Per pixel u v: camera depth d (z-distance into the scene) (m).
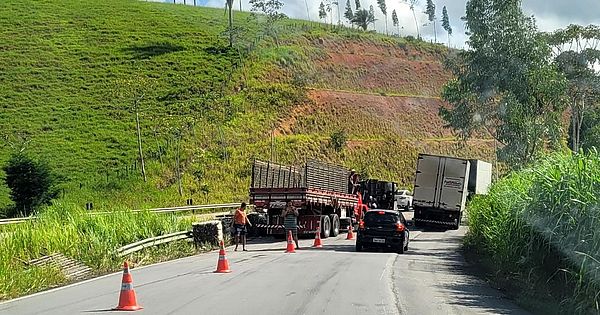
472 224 23.53
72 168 52.91
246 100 71.06
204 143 60.25
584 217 10.19
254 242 27.67
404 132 77.94
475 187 44.59
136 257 20.16
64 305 11.34
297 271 16.23
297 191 27.75
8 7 97.06
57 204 25.23
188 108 66.81
